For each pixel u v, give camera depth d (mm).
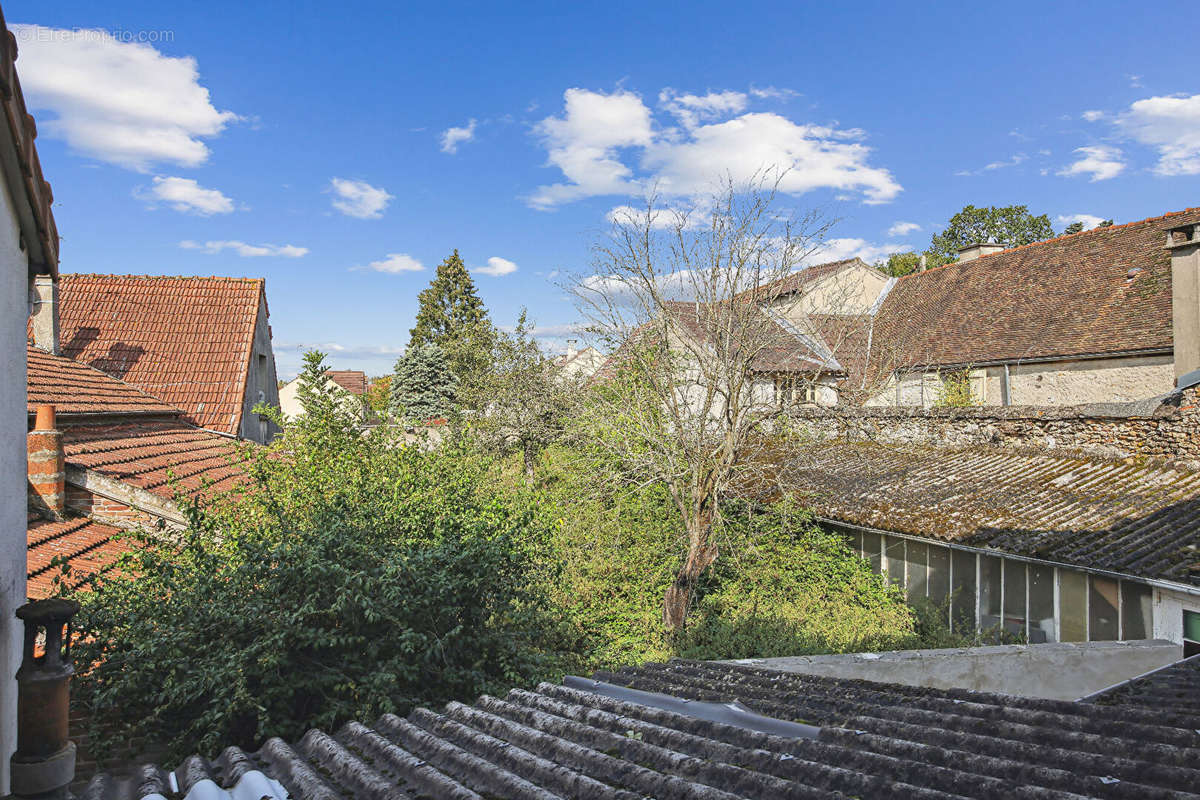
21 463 4145
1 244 3527
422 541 7168
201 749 5250
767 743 3221
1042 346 21688
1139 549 9078
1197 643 8281
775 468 14047
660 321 12367
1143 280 21062
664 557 13711
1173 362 18328
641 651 11375
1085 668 6672
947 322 25750
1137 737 3121
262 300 20094
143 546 7074
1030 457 13688
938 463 14656
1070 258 24094
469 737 3607
